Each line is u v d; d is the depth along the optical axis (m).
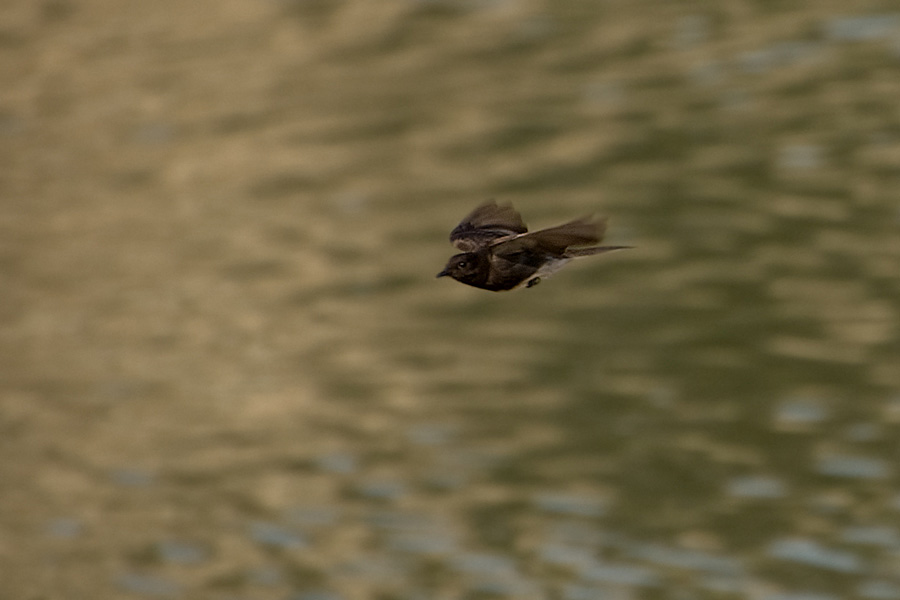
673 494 17.89
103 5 37.97
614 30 32.25
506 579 16.56
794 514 17.30
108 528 18.75
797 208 24.69
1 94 34.06
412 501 18.59
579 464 18.97
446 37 33.09
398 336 23.03
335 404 21.20
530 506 18.06
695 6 32.81
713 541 17.03
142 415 21.61
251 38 34.84
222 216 27.72
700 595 16.02
